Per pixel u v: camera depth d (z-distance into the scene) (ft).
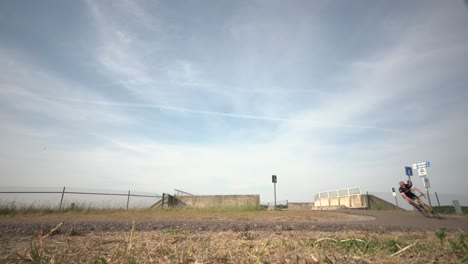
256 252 7.22
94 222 18.29
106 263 5.94
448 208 57.77
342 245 8.66
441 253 7.25
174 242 9.17
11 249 8.41
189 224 17.49
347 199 81.61
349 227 17.43
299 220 23.24
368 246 8.40
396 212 42.37
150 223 17.72
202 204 72.54
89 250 7.64
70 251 7.53
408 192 36.68
